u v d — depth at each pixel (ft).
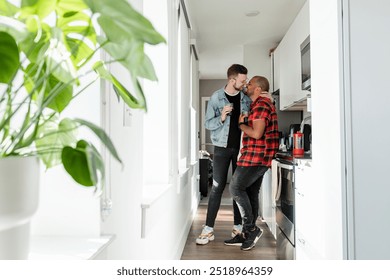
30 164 1.64
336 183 5.27
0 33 1.50
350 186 4.95
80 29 1.79
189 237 11.00
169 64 7.22
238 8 12.14
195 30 14.38
